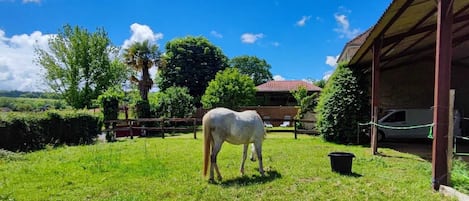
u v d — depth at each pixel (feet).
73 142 43.37
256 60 185.57
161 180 19.71
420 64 52.01
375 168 23.45
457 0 23.90
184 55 122.11
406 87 52.60
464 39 36.68
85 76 96.48
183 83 120.37
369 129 41.09
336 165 21.56
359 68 43.91
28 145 36.27
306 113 63.52
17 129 35.19
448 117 17.06
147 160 26.89
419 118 44.78
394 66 52.80
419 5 22.48
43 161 26.86
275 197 15.93
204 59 125.70
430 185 18.02
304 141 44.14
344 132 41.75
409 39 35.22
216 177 20.49
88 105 95.66
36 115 38.17
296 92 91.25
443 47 16.93
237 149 34.12
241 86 84.69
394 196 15.93
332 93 43.50
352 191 16.89
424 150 35.09
